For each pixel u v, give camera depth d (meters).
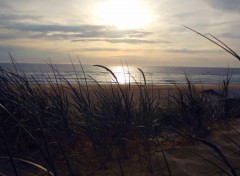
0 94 3.54
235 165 2.75
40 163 3.11
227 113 4.75
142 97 4.03
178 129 4.08
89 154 3.23
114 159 3.09
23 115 3.56
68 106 3.83
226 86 5.22
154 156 3.07
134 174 2.75
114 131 3.37
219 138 3.65
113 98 3.90
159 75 53.00
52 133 3.33
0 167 3.07
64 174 2.86
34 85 4.06
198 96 5.07
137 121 3.66
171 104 5.06
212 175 2.55
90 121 3.38
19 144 3.44
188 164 2.83
